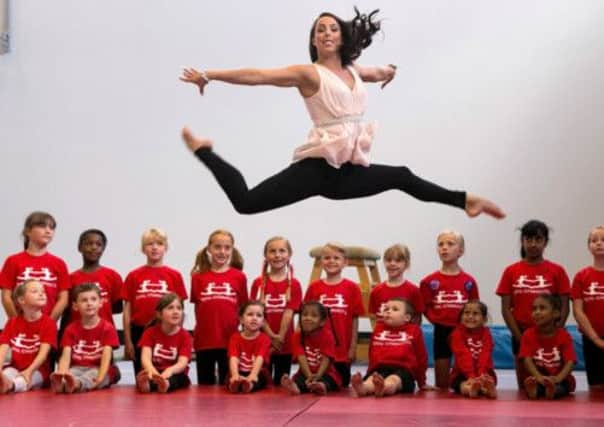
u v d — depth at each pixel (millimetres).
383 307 7434
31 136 11000
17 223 10969
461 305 7648
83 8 11000
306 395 6820
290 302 7715
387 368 7199
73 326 7375
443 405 6191
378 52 10727
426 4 10680
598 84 10430
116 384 7656
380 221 10672
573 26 10477
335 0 10789
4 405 6078
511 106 10547
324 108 4719
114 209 10938
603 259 7613
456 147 10586
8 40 11016
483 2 10617
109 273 7930
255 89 10875
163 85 10945
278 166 10828
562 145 10461
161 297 7508
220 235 7730
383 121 10688
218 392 6984
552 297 7043
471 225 10555
